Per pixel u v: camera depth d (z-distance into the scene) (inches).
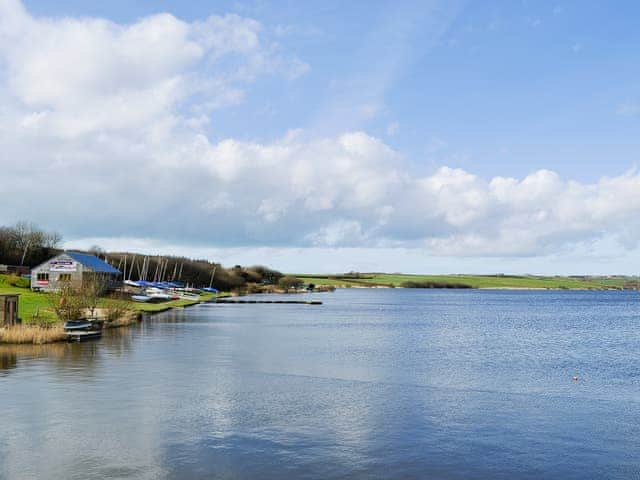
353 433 862.5
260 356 1708.9
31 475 669.3
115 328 2498.8
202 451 764.6
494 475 701.9
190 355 1657.2
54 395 1064.8
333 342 2224.4
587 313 5078.7
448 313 4857.3
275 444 800.9
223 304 5457.7
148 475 676.1
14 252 5708.7
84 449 762.8
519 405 1085.1
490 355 1923.0
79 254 4357.8
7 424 869.8
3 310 1963.6
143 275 6815.9
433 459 754.2
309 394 1141.7
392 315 4431.6
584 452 794.2
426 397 1143.0
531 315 4697.3
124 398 1050.7
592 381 1400.1
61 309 2246.6
